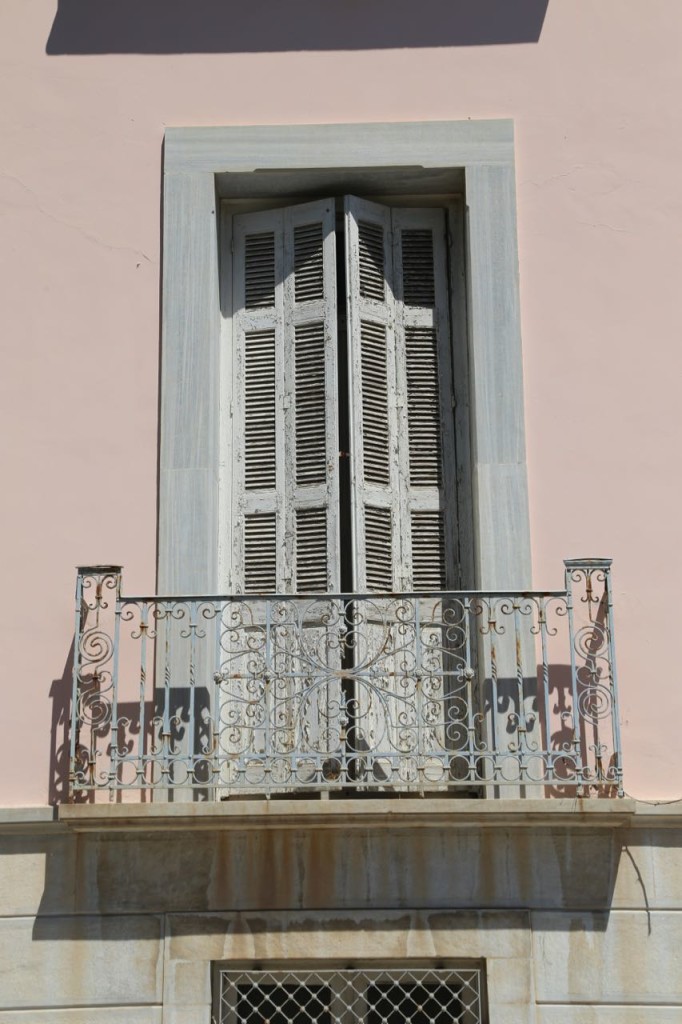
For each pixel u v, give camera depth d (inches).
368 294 505.0
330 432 490.3
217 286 499.2
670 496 472.4
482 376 481.1
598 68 508.7
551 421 478.9
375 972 438.0
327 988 443.2
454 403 501.4
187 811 429.4
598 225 495.5
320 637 472.4
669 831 441.7
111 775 435.5
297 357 502.3
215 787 432.1
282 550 487.5
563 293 489.7
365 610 476.1
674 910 435.2
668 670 458.0
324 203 510.0
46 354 488.1
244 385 503.8
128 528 472.7
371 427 495.2
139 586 467.8
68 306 492.1
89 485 476.4
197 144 501.7
